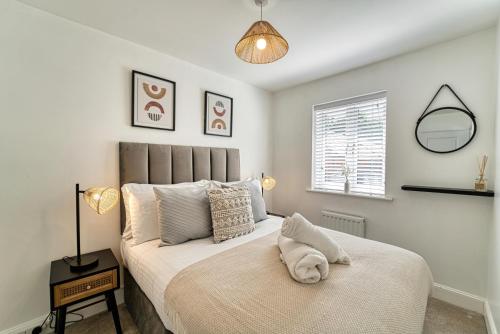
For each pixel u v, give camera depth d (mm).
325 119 2787
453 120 1845
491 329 1505
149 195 1758
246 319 841
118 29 1735
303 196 2955
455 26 1679
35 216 1508
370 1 1419
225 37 1849
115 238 1863
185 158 2221
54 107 1564
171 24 1673
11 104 1413
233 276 1134
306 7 1474
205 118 2455
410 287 1091
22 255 1467
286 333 766
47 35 1528
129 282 1698
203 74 2436
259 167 3113
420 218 2031
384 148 2293
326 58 2197
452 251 1873
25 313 1479
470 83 1773
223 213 1722
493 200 1658
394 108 2166
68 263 1506
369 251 1418
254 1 1422
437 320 1671
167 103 2135
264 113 3172
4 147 1397
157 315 1264
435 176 1948
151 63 2035
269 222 2158
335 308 881
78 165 1670
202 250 1488
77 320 1663
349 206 2529
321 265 1088
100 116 1767
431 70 1954
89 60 1704
